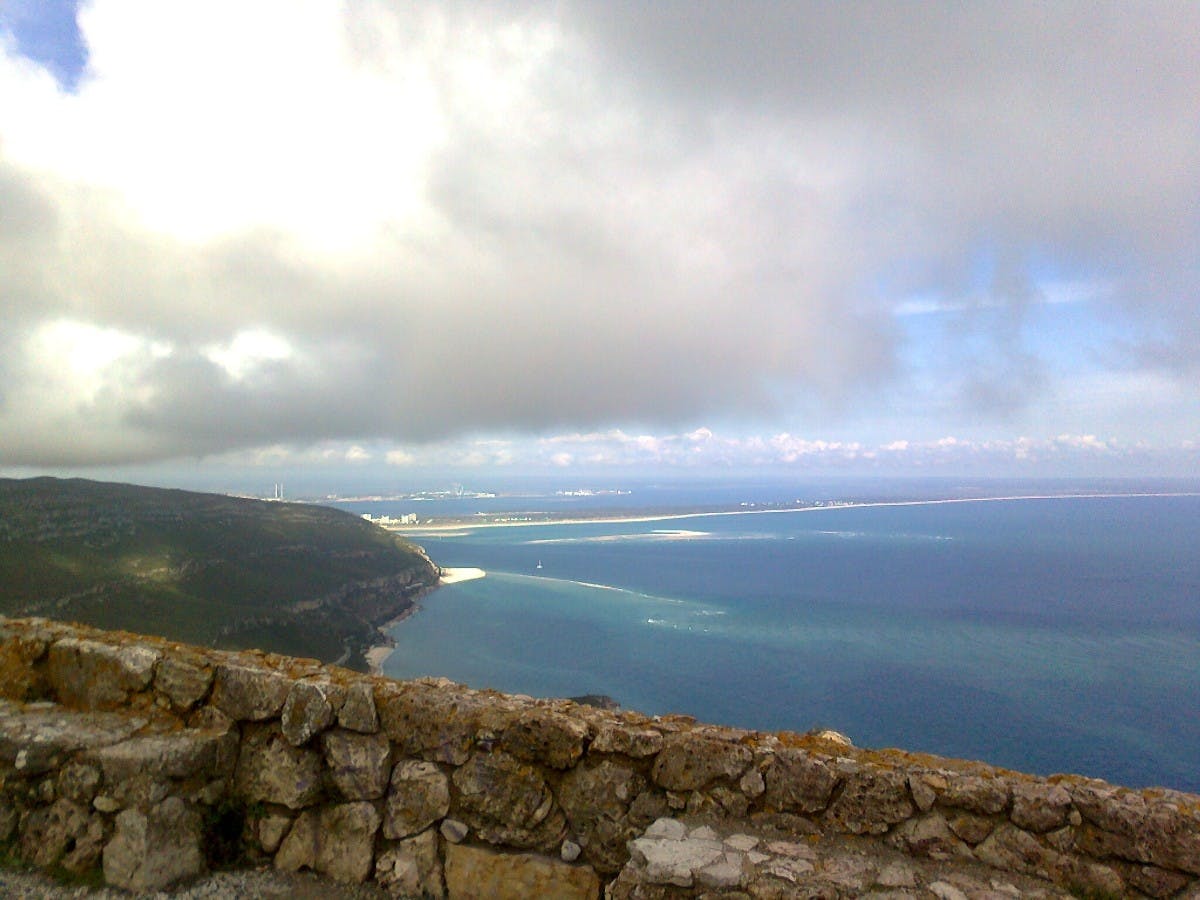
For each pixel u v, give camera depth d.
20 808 5.45
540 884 5.29
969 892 4.42
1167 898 4.43
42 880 5.14
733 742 5.39
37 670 6.41
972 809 4.89
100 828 5.27
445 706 5.71
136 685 6.14
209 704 5.98
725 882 4.41
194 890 5.21
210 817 5.58
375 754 5.69
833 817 5.03
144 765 5.32
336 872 5.55
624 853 5.23
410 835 5.53
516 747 5.52
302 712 5.77
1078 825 4.71
